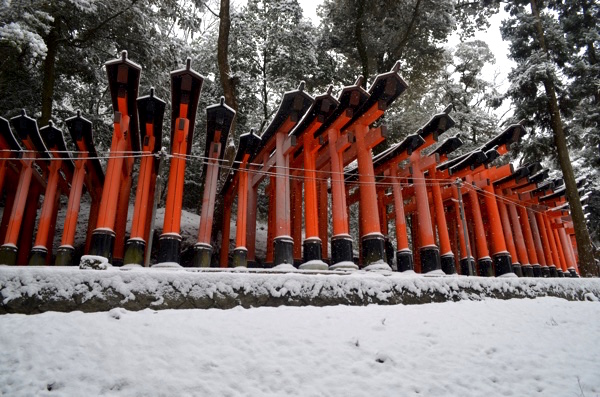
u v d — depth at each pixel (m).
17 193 9.85
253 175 13.55
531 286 10.38
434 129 11.82
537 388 4.86
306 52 21.42
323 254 13.40
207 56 21.30
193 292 6.21
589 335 7.25
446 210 17.59
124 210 12.05
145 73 16.73
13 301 5.47
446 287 8.69
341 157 10.98
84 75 17.02
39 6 11.45
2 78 13.91
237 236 10.30
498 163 21.92
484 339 6.35
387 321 6.54
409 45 21.28
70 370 4.22
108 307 5.72
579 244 16.06
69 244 9.38
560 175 26.67
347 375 4.73
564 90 18.47
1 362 4.26
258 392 4.21
